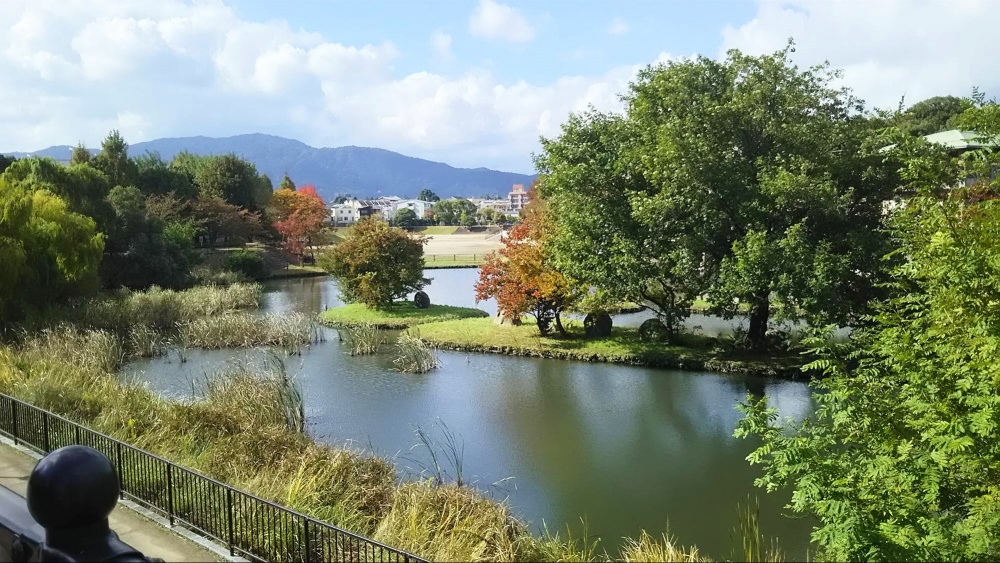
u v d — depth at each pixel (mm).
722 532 9562
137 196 43219
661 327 22938
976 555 6129
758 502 10562
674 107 20953
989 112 8938
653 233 20750
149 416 11336
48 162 35219
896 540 6273
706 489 11141
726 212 19359
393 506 8227
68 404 11820
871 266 17734
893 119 18812
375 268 31703
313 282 49594
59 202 26641
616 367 20266
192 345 23250
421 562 5348
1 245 22016
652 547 7820
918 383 7867
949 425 6855
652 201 19266
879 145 18484
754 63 19922
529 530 9594
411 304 32688
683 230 20469
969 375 7281
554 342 23031
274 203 71938
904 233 9625
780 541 9242
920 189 8859
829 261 16719
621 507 10484
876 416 7719
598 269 21000
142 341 22203
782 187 17125
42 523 1997
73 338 19516
